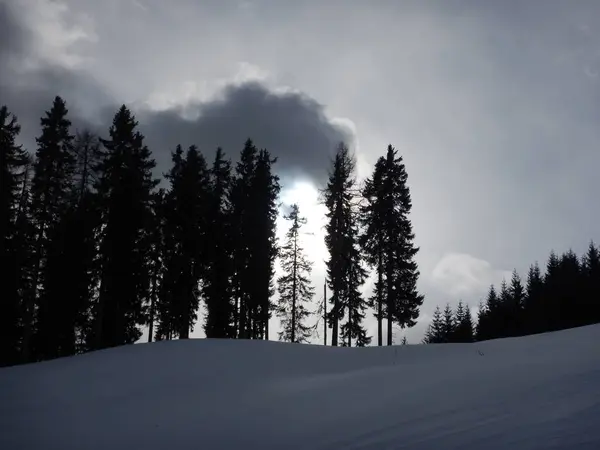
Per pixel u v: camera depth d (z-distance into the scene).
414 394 9.98
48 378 16.31
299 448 8.04
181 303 31.17
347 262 34.12
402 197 34.69
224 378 15.40
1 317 30.28
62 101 29.97
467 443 6.63
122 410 12.36
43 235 28.94
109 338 33.00
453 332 69.62
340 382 12.84
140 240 29.92
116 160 28.92
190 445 9.05
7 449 9.53
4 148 31.09
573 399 7.50
